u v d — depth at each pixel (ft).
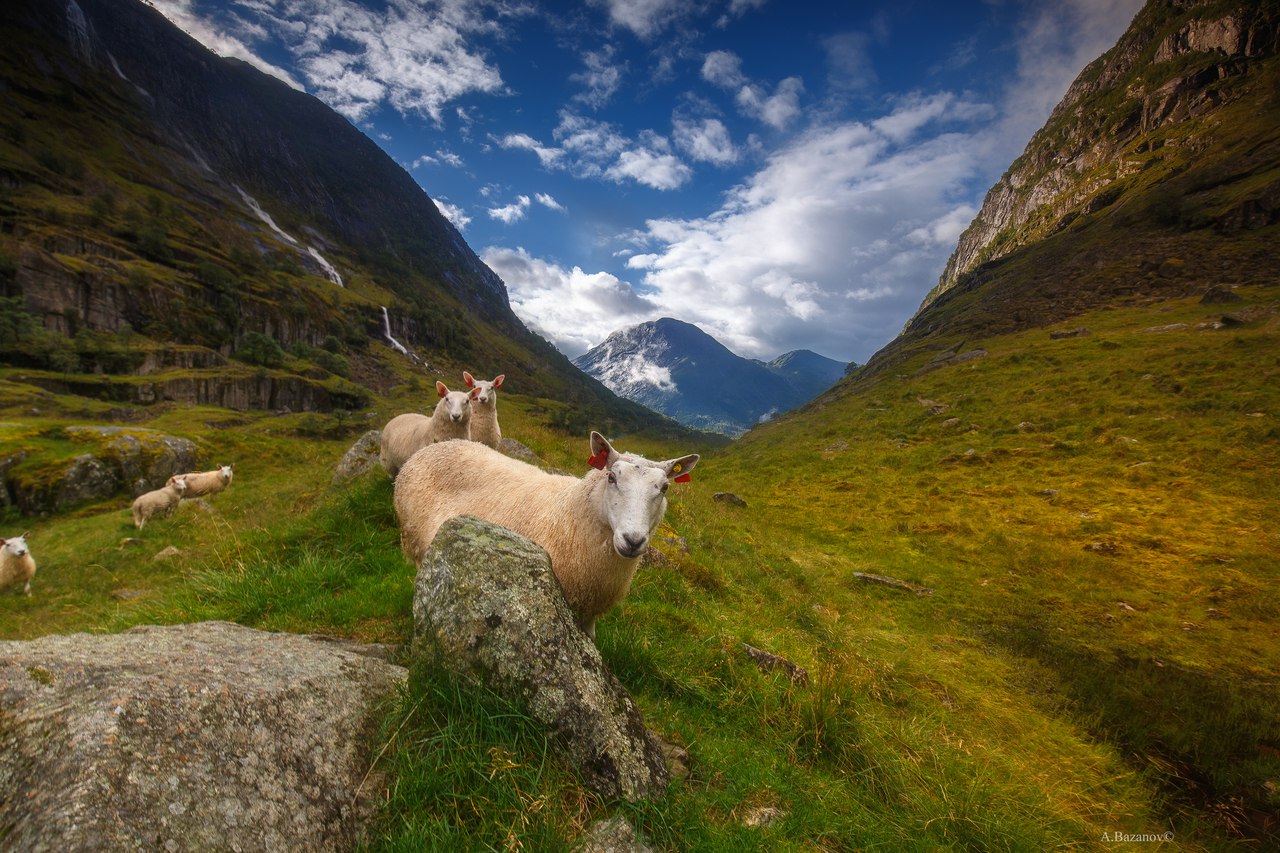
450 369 597.52
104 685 7.20
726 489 82.33
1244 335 95.86
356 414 270.46
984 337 191.62
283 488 71.61
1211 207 219.41
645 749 9.91
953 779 14.99
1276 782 19.42
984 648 32.09
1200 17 480.64
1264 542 43.96
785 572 40.98
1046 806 15.28
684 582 26.35
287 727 8.11
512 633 9.78
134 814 5.88
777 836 9.83
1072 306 189.67
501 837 7.86
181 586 18.86
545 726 9.25
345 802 7.86
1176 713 24.57
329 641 12.75
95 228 362.74
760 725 14.79
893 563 47.29
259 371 276.00
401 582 17.94
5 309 225.76
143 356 257.96
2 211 321.32
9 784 6.01
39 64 634.43
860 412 126.11
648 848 8.39
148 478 102.53
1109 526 50.37
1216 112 388.57
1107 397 85.05
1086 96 622.54
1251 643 31.53
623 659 15.16
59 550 62.13
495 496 17.30
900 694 22.38
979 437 84.79
